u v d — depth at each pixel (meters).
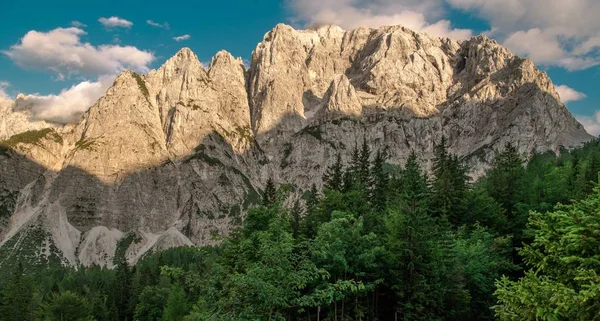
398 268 32.75
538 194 57.41
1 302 82.12
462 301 34.97
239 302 15.32
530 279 16.34
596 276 14.20
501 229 53.34
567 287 15.52
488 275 40.31
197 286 17.86
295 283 15.89
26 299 82.50
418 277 32.12
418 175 60.75
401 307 32.56
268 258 15.45
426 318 32.34
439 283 32.91
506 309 17.50
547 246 17.02
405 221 33.16
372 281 32.41
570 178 60.66
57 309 74.00
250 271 14.98
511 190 61.34
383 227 36.75
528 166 104.62
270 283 15.09
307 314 31.55
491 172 84.38
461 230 47.53
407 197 37.34
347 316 31.48
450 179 61.09
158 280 105.44
